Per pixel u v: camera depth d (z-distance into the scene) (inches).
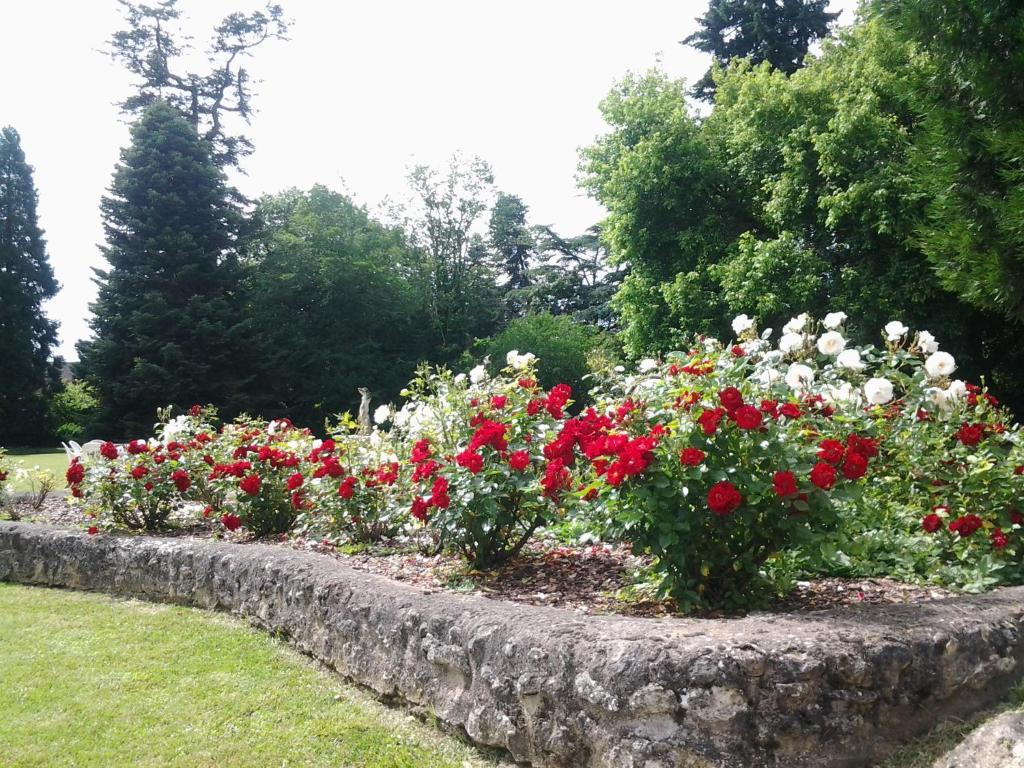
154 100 1154.0
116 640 172.6
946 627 103.7
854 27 614.9
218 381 988.6
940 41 319.3
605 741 95.4
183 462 260.2
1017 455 158.1
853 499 117.3
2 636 179.5
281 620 167.2
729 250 612.1
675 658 93.0
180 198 1006.4
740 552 125.5
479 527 164.9
